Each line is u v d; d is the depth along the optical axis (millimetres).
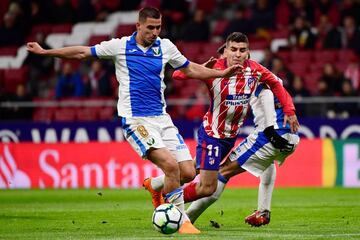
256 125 27562
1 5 73062
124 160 52125
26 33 71312
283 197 42688
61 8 72188
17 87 62906
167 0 68875
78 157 52875
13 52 70125
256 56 64938
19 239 24688
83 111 61031
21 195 46719
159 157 25172
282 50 64125
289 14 66750
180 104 57594
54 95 66312
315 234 25297
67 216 33375
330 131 52969
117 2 73688
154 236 24766
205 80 26516
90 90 60969
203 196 26734
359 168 50406
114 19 72938
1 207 38469
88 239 24281
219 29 71812
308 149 51156
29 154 53562
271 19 66438
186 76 25969
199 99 57406
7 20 70812
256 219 27625
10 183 53594
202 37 66688
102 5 73500
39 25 72688
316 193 45406
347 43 63438
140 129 25500
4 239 24734
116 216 33125
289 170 51250
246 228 27750
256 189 49375
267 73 26734
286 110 26766
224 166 27594
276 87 26828
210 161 26500
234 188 50281
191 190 26656
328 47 63438
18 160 53656
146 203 40312
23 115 57375
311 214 33125
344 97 53812
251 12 69625
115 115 59469
